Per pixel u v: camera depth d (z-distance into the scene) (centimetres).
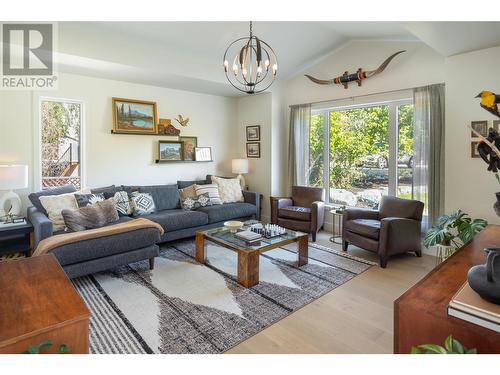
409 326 119
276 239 322
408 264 349
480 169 312
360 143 470
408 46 400
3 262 166
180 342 203
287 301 260
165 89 498
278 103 545
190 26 356
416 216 362
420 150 382
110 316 233
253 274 288
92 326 220
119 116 450
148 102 477
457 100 324
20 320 113
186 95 524
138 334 211
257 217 504
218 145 573
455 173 328
